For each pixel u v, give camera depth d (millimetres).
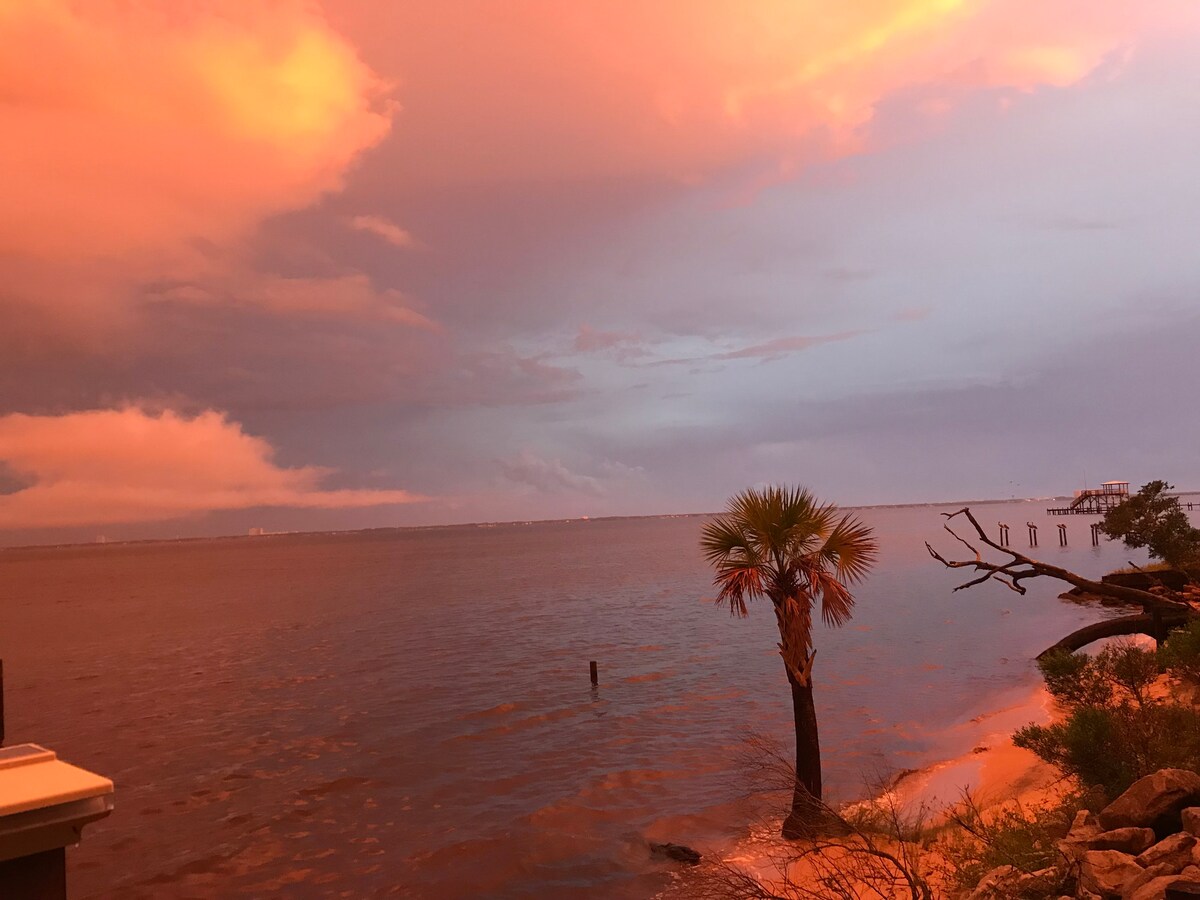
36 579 184750
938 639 42125
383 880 15914
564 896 14086
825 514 14391
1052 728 11078
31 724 35125
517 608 74000
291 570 178125
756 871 12461
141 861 17766
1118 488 170375
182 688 42531
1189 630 13641
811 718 13844
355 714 32906
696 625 57125
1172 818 7527
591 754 24047
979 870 9602
